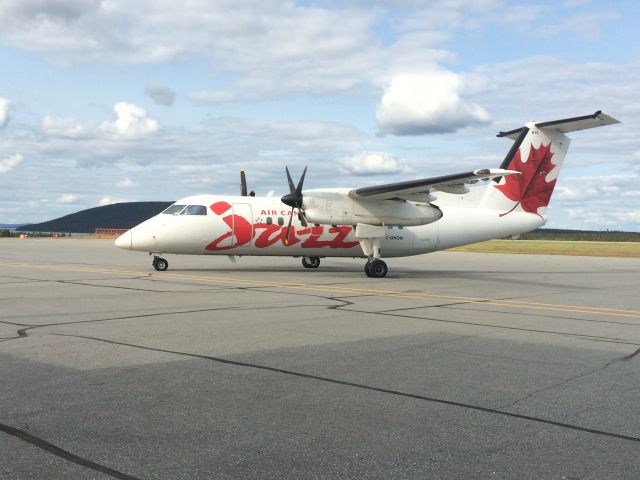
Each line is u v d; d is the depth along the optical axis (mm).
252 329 8570
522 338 8273
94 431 4188
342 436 4199
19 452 3783
